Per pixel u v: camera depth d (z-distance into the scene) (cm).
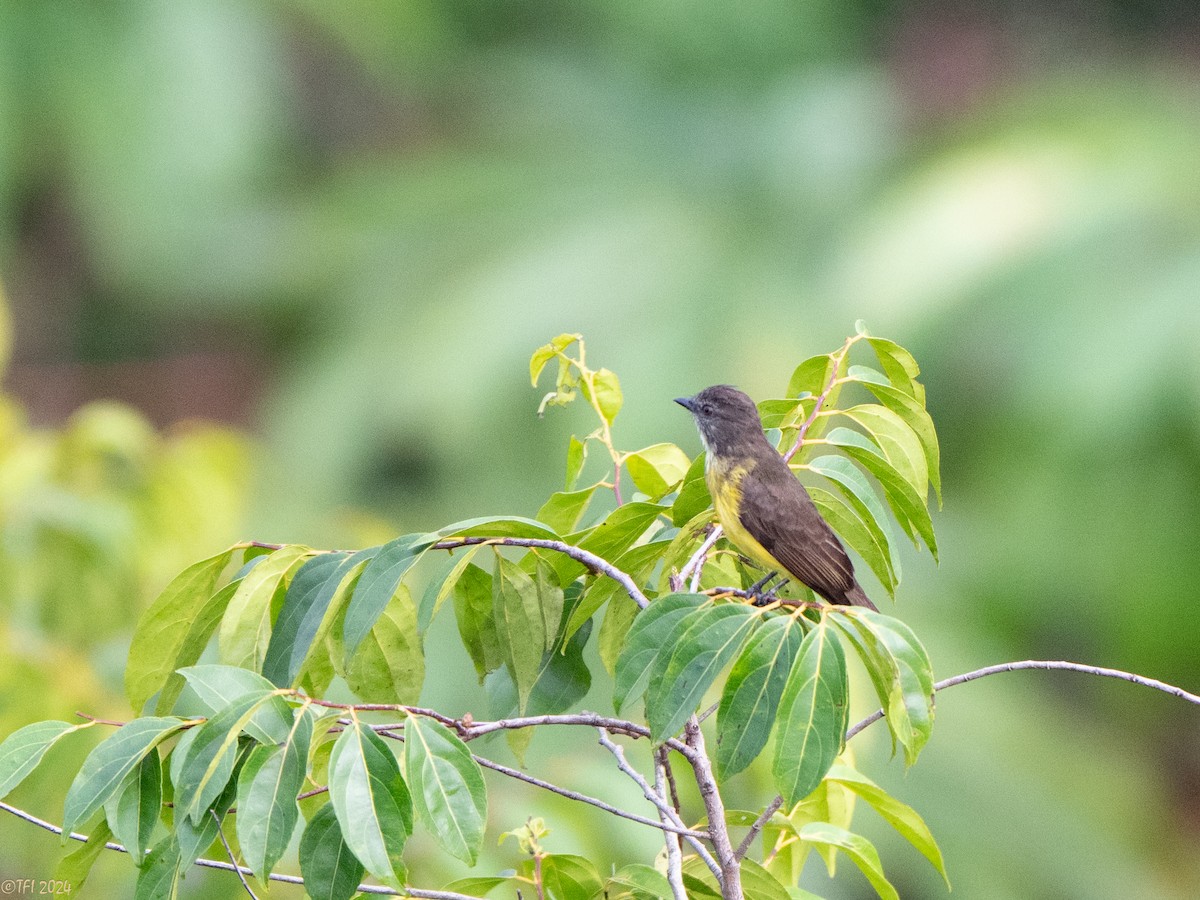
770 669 415
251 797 404
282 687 479
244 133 1470
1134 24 1773
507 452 1368
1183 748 1496
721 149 1628
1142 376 1255
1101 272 1333
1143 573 1300
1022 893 1230
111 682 812
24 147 1417
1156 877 1411
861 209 1509
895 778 1232
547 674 559
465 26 1788
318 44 1756
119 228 1463
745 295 1430
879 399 556
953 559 1382
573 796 464
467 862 407
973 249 1340
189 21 1447
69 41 1395
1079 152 1438
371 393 1442
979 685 1319
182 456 983
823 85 1648
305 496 1399
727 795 689
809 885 1145
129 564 937
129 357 1803
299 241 1609
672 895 493
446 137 1803
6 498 913
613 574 493
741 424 671
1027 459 1338
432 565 1323
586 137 1661
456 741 422
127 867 748
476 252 1561
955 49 1705
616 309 1416
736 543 631
